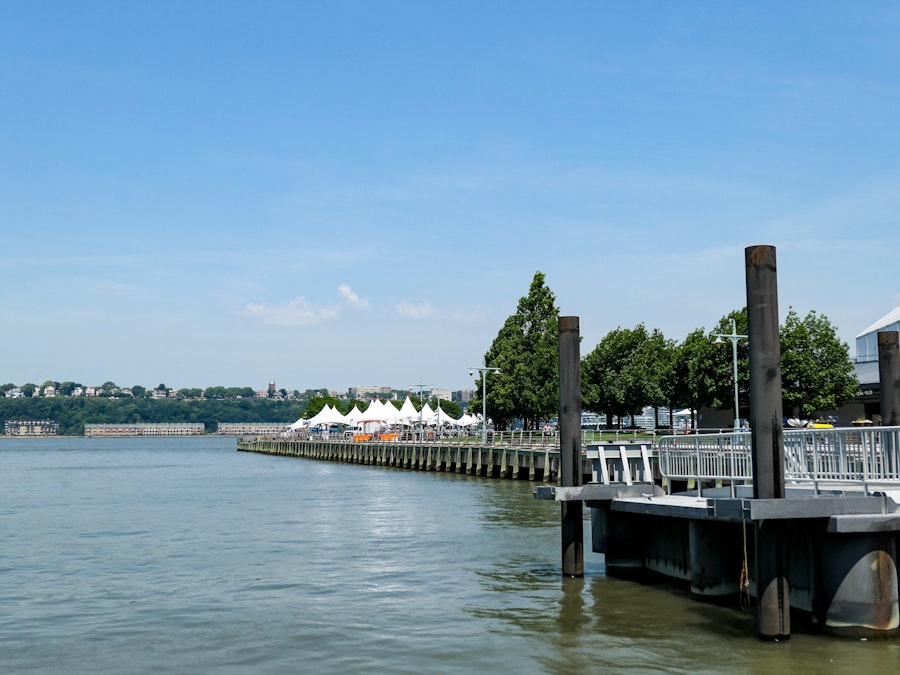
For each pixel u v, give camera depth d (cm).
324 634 1875
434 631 1869
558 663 1602
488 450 7069
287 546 3181
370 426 11531
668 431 6981
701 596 1995
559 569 2523
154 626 1984
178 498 5516
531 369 8256
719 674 1482
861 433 1828
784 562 1611
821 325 6431
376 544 3175
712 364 6762
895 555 1630
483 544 3095
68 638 1889
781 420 1576
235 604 2198
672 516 2023
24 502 5331
